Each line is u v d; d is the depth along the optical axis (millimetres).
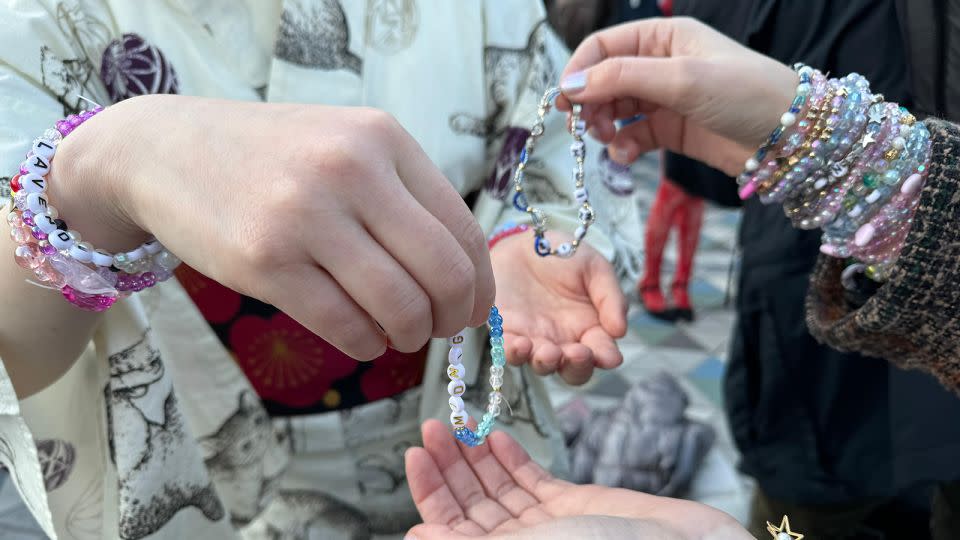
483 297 238
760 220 638
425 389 441
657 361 1290
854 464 601
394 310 200
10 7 329
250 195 194
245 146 204
